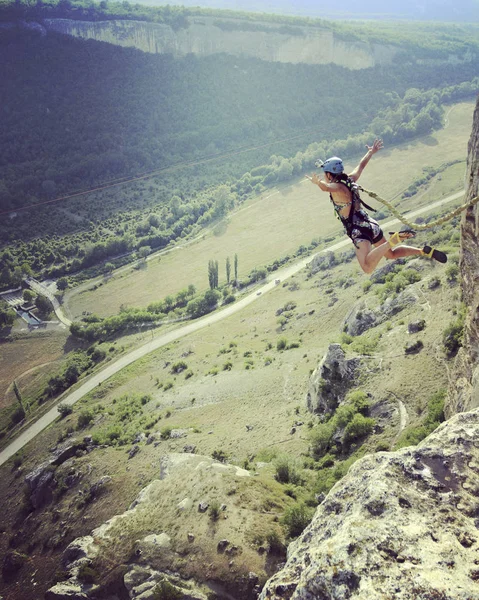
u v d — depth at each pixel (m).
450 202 172.00
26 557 65.94
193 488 48.56
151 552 42.75
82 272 178.62
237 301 137.25
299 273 146.88
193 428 74.56
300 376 77.88
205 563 40.12
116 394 105.94
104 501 66.12
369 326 73.19
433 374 52.38
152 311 146.25
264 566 38.53
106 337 138.38
